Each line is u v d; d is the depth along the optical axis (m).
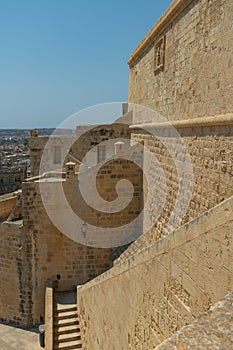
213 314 3.54
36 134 27.23
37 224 18.44
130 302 8.23
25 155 98.00
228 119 9.39
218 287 4.93
